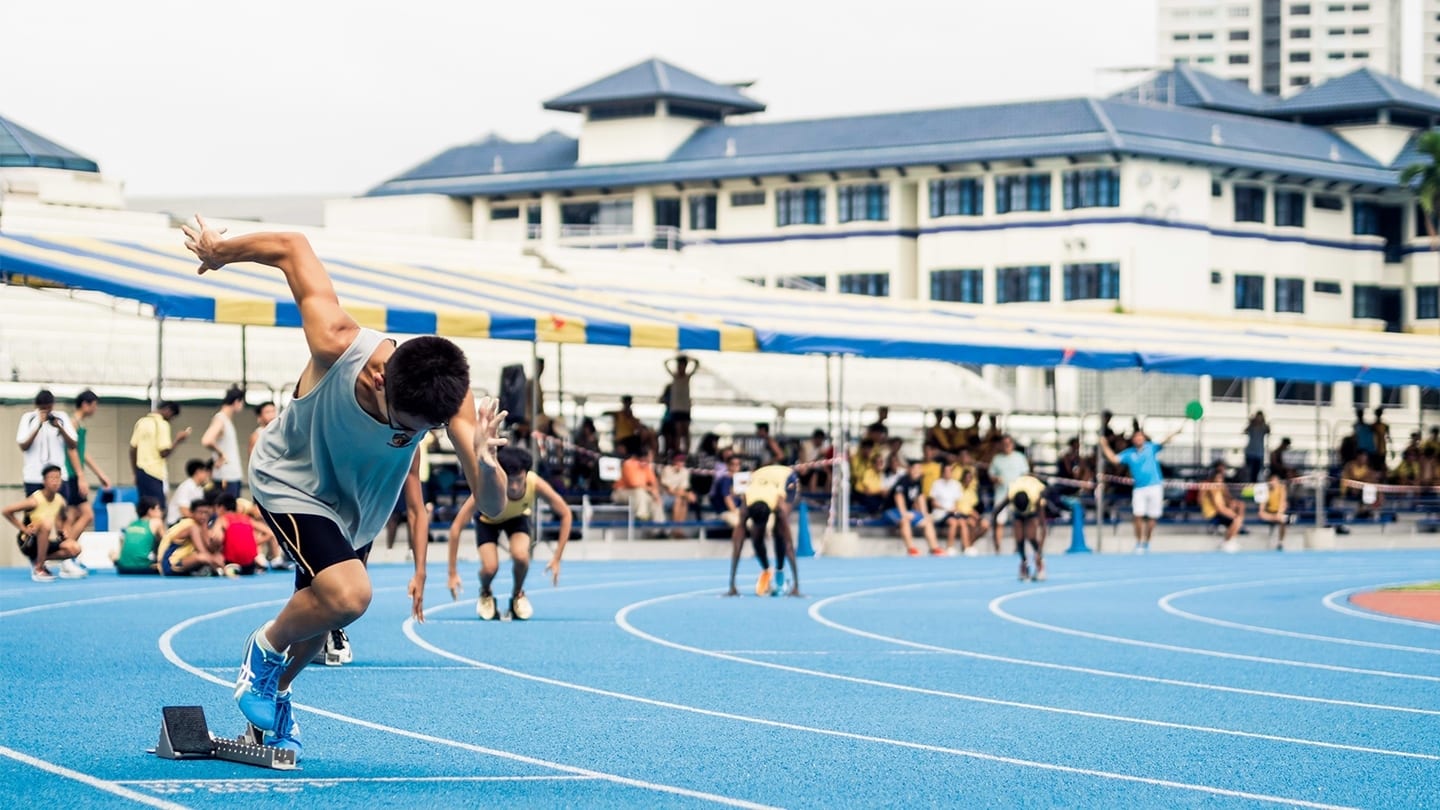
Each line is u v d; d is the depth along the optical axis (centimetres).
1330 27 15412
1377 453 3972
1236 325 3988
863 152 7306
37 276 2084
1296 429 6744
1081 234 6981
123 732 891
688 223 7750
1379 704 1117
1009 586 2231
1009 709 1068
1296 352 3547
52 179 4472
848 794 774
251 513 2156
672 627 1588
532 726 957
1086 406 5197
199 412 2598
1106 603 1973
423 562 1030
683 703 1068
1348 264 7831
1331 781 829
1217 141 7275
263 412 2034
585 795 755
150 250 2344
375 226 7600
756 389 4350
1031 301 7088
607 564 2544
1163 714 1054
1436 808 766
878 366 4725
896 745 916
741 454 3069
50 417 1997
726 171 7481
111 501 2292
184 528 2067
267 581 1998
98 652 1275
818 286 7444
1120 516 3450
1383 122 8138
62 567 2048
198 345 3328
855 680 1206
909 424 4544
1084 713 1054
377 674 1183
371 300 2308
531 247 4938
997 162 7125
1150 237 7000
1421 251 7894
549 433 2781
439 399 667
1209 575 2533
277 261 712
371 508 739
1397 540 3647
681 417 3002
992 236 7162
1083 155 6969
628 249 6125
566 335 2420
